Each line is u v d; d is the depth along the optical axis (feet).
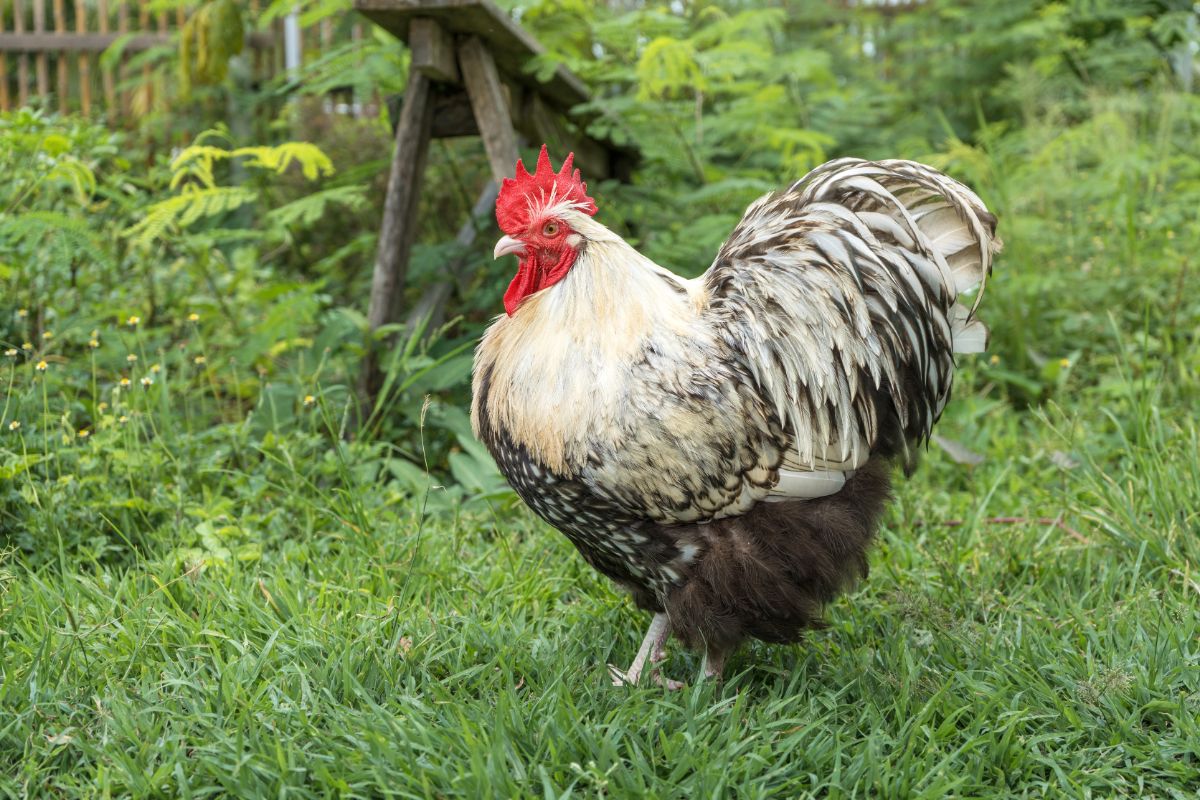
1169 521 6.54
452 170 9.43
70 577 6.07
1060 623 6.01
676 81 8.66
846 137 12.44
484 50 7.68
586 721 5.36
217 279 8.82
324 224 10.77
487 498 6.97
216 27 11.31
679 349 5.41
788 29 16.06
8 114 8.10
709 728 5.29
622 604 6.23
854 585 5.65
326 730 5.28
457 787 5.00
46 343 7.52
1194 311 8.45
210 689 5.40
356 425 7.69
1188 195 9.78
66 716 5.31
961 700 5.52
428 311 8.17
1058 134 10.95
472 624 5.84
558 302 5.50
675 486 5.37
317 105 11.45
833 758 5.23
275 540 6.61
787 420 5.46
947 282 5.59
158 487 6.73
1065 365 8.04
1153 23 13.91
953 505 7.16
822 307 5.49
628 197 9.25
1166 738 5.34
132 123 13.41
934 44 14.98
